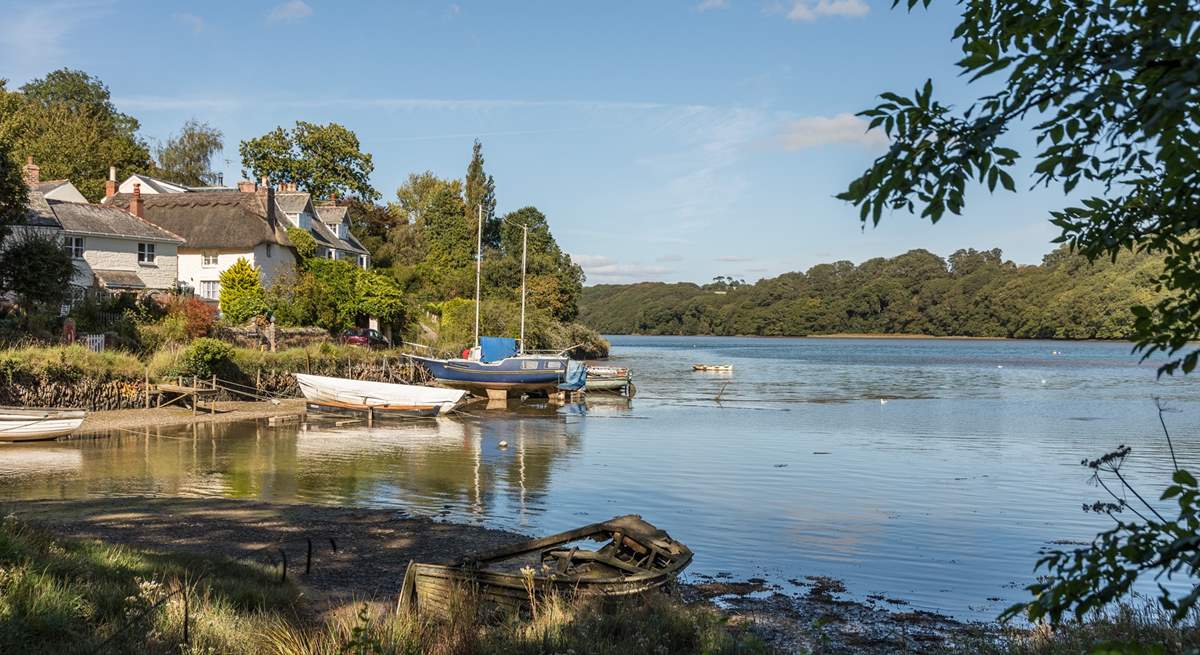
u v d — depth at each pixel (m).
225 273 49.12
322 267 55.19
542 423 35.38
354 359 45.28
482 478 21.67
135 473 21.72
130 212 52.62
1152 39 3.34
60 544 10.69
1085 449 27.22
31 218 43.03
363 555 13.77
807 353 117.12
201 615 8.39
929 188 3.61
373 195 90.56
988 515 17.36
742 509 17.91
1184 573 12.57
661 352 120.06
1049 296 145.12
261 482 20.83
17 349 29.80
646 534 12.10
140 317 39.03
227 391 36.91
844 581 12.84
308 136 86.75
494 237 114.62
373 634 7.86
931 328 172.12
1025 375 68.88
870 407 42.53
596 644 8.16
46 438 26.84
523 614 9.48
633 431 32.50
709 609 10.17
